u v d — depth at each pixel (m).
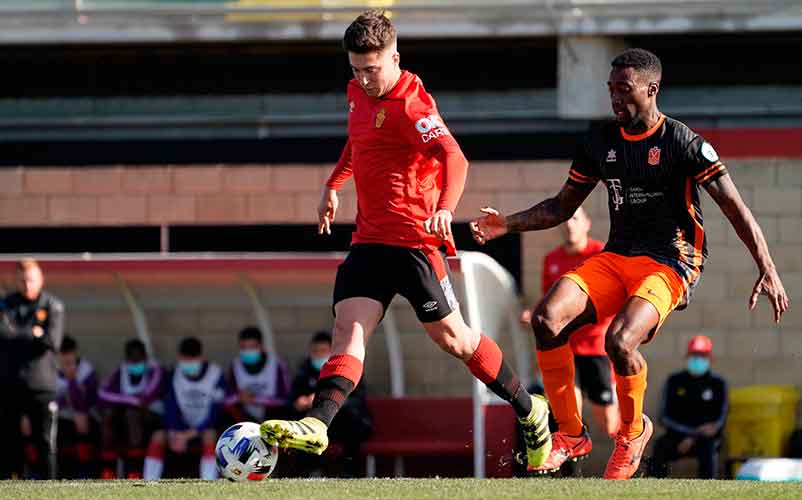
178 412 42.22
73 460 43.75
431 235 20.53
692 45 51.81
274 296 45.75
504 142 47.00
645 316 21.97
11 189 49.44
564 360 23.41
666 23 49.12
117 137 53.03
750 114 50.69
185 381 42.34
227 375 45.66
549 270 38.84
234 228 48.72
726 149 45.78
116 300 47.12
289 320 47.03
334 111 53.84
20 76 55.12
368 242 21.69
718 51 52.06
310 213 48.25
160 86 54.69
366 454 42.16
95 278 44.22
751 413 43.19
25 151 49.53
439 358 46.56
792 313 45.34
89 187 49.22
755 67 52.00
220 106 54.41
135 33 51.69
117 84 54.84
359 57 20.86
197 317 47.25
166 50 53.41
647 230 22.83
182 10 51.09
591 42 49.94
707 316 45.62
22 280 39.84
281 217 48.41
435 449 41.94
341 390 20.53
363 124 21.58
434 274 21.64
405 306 46.50
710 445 40.78
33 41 52.12
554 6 49.41
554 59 52.88
